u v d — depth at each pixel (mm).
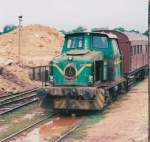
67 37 17344
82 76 15672
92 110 16609
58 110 16922
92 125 13781
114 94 18828
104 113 15953
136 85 25516
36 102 19562
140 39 26922
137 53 25391
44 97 15859
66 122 14703
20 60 36125
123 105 17484
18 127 13914
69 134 12523
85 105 15484
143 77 29562
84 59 15641
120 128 13023
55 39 56469
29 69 31953
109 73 17750
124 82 21453
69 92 15281
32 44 50125
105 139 11758
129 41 21922
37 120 15117
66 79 15836
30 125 13977
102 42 17391
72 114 15758
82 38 17094
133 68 23625
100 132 12656
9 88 24062
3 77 26266
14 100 19719
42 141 11922
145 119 14086
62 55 16391
